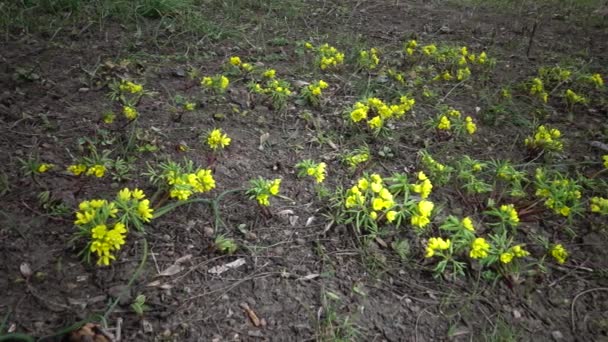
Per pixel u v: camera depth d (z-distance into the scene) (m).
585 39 6.38
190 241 2.56
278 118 3.86
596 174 3.33
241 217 2.78
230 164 3.23
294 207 2.91
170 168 2.84
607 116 4.30
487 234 2.82
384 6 7.30
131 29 5.08
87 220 2.24
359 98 4.25
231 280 2.37
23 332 1.98
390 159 3.49
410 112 4.11
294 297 2.32
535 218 2.98
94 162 2.97
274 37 5.51
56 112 3.51
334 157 3.43
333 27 6.12
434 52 5.02
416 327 2.24
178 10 5.57
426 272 2.54
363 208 2.71
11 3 4.91
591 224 2.96
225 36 5.30
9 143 3.10
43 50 4.36
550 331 2.29
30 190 2.73
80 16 5.08
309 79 4.53
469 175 3.17
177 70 4.39
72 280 2.24
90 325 2.02
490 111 4.21
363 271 2.51
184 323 2.12
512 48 5.86
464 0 7.84
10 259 2.29
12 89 3.70
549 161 3.55
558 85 4.63
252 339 2.09
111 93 3.81
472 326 2.28
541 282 2.55
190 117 3.70
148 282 2.29
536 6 7.84
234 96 4.07
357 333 2.17
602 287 2.55
